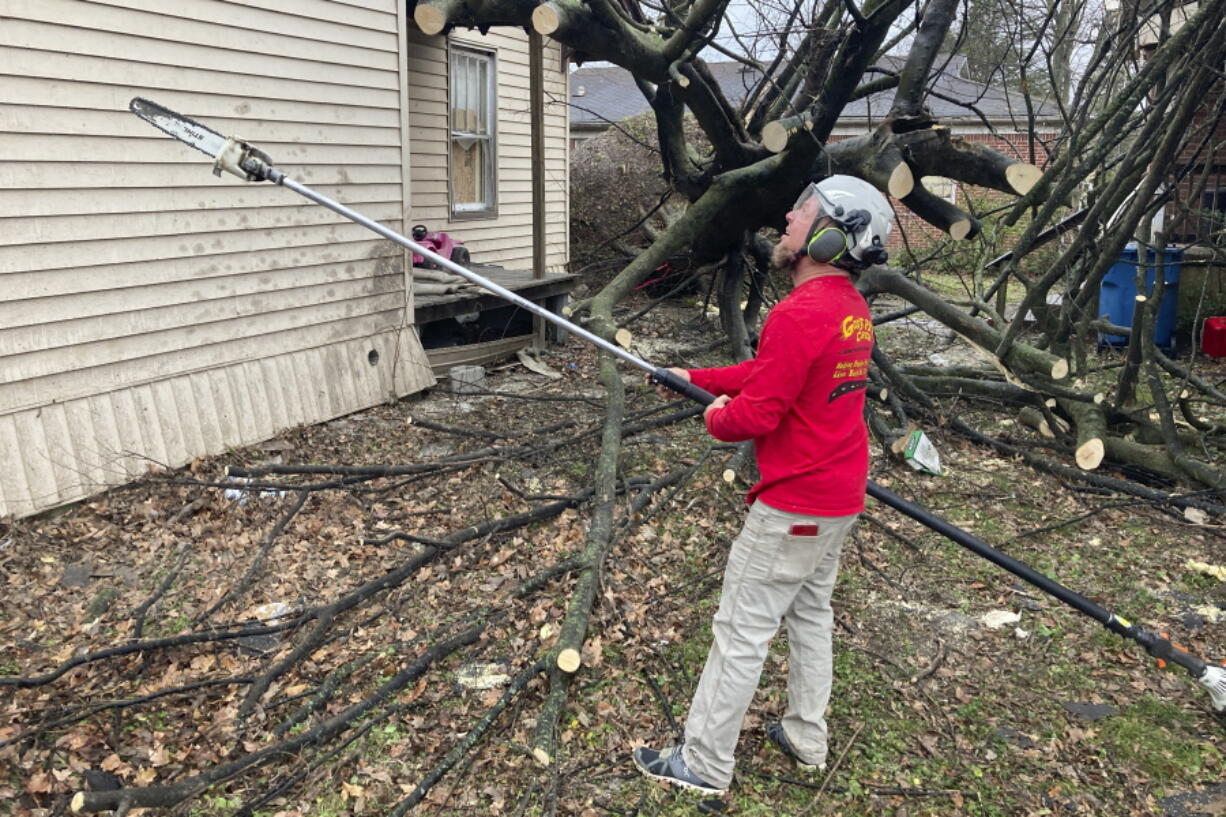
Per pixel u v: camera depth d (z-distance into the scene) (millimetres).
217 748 2854
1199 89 4305
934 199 5566
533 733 2943
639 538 4410
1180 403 5574
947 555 4363
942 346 9141
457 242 9281
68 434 4434
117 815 2465
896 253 15336
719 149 6535
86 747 2830
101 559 4062
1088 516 4746
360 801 2631
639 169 12312
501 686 3197
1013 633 3639
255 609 3713
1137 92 4504
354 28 6020
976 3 5984
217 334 5262
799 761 2801
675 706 3105
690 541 4410
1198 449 5594
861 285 6078
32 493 4262
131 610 3680
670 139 7469
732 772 2676
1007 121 15219
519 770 2768
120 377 4715
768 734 2930
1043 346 5785
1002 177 5074
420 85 8602
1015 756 2869
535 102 7758
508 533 4430
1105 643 3566
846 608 3805
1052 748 2914
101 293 4562
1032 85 12844
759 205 6582
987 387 6418
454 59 9125
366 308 6379
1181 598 3949
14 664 3270
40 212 4230
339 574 4023
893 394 6109
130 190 4656
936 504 5027
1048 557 4352
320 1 5719
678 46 5035
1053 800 2668
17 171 4113
